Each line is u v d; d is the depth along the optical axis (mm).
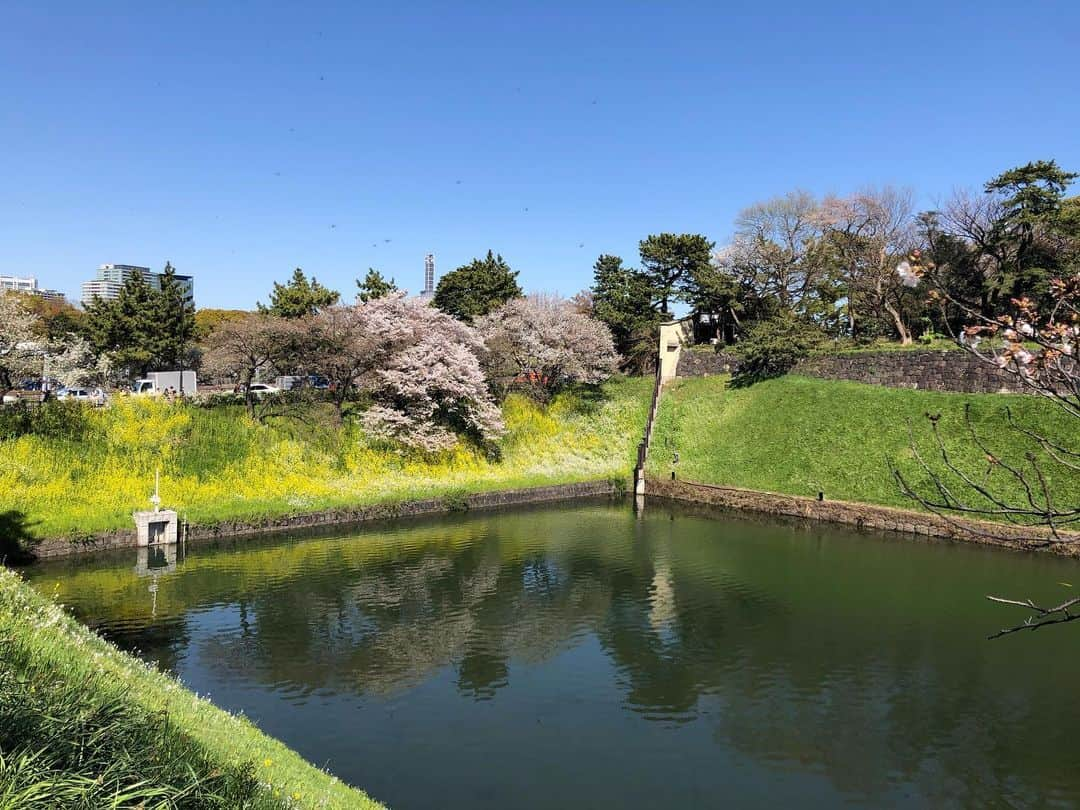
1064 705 15656
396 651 18516
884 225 46688
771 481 37031
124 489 28719
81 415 31109
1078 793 12625
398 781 12750
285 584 23609
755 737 14477
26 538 24703
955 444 32125
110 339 47469
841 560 26859
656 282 57938
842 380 40562
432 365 39500
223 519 29062
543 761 13516
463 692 16328
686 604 22188
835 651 18578
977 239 36156
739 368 46062
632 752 13906
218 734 9727
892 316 46250
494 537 30656
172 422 32750
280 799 7578
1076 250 33219
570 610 21656
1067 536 5289
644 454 43656
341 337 36406
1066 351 5441
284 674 17000
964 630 19844
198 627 19703
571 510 36938
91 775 5312
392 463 37312
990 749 14016
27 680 6887
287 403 39031
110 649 12148
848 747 14141
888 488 32750
